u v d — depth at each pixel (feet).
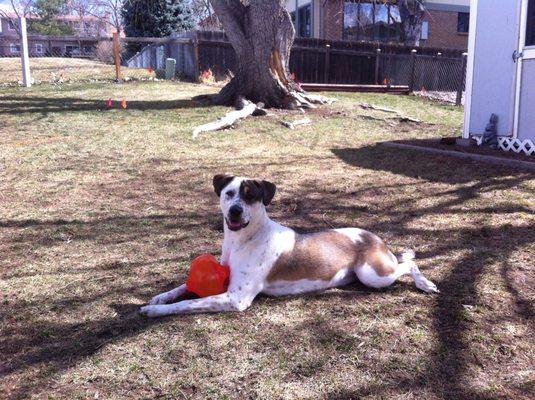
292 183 15.26
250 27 25.82
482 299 8.30
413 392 5.99
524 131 18.28
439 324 7.54
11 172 15.66
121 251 10.48
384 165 17.37
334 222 12.21
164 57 44.42
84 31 104.53
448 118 28.84
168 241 11.00
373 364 6.55
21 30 31.73
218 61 38.65
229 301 7.80
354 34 52.65
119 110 24.58
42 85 32.86
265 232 8.02
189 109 25.18
